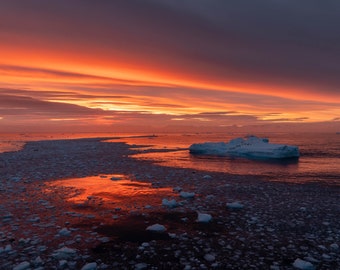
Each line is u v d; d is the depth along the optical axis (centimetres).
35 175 1806
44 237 754
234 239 751
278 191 1383
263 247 700
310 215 967
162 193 1320
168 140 7994
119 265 599
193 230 822
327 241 740
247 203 1139
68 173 1908
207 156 3356
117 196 1254
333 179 1759
